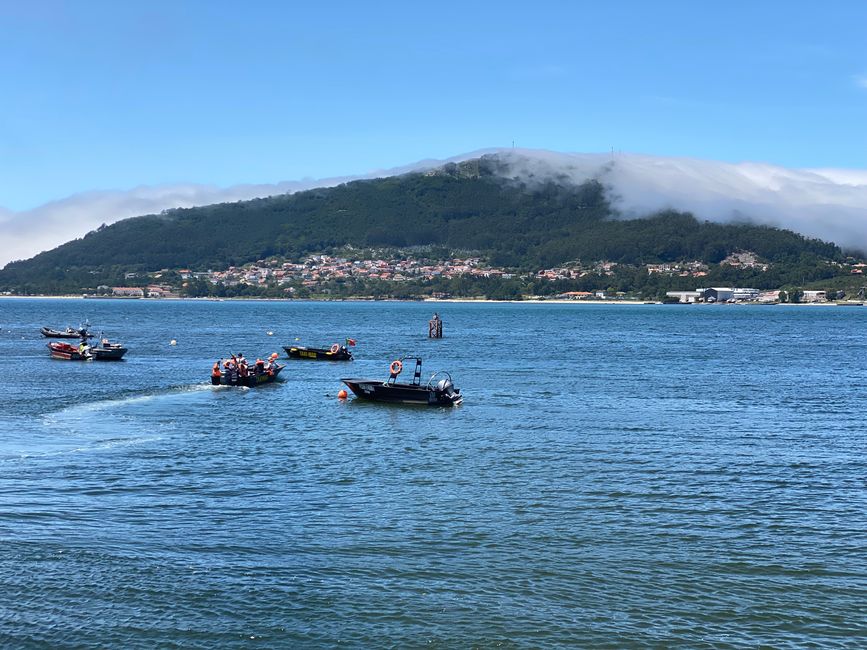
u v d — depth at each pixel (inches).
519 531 1080.2
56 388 2421.3
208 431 1738.4
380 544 1028.5
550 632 821.2
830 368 3346.5
